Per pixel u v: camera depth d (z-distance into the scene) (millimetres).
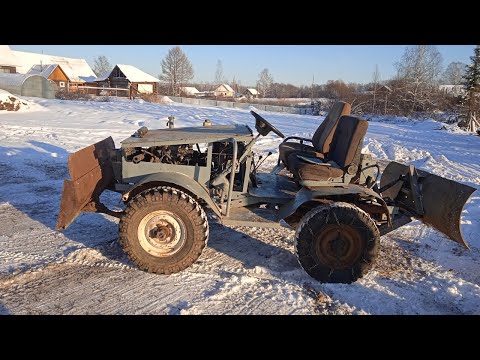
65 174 8312
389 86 46094
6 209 6141
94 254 4684
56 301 3730
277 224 4406
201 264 4590
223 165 4730
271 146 13078
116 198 6926
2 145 10508
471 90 34750
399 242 5637
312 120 25516
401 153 13945
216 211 4355
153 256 4270
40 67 43406
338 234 4254
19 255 4609
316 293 4074
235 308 3729
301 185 4711
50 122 15312
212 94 80750
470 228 6230
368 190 4492
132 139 4637
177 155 4793
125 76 48688
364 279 4441
